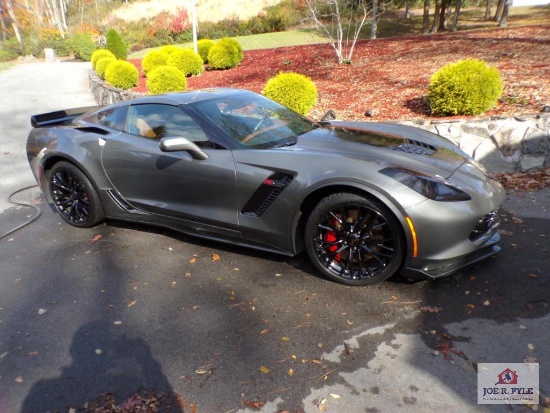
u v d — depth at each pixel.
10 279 3.29
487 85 5.44
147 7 42.78
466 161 3.11
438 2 27.66
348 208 2.74
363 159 2.77
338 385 2.07
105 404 2.04
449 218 2.53
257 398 2.03
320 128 3.66
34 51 37.62
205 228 3.35
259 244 3.16
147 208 3.63
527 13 31.81
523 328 2.37
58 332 2.61
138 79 13.56
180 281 3.13
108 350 2.42
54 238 4.02
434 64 9.30
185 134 3.32
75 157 3.84
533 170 4.96
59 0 53.00
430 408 1.91
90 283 3.18
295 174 2.82
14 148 7.69
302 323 2.57
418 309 2.61
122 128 3.72
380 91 7.71
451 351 2.24
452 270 2.67
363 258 2.81
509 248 3.25
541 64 7.69
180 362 2.30
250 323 2.60
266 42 23.34
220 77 12.95
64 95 14.09
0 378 2.25
